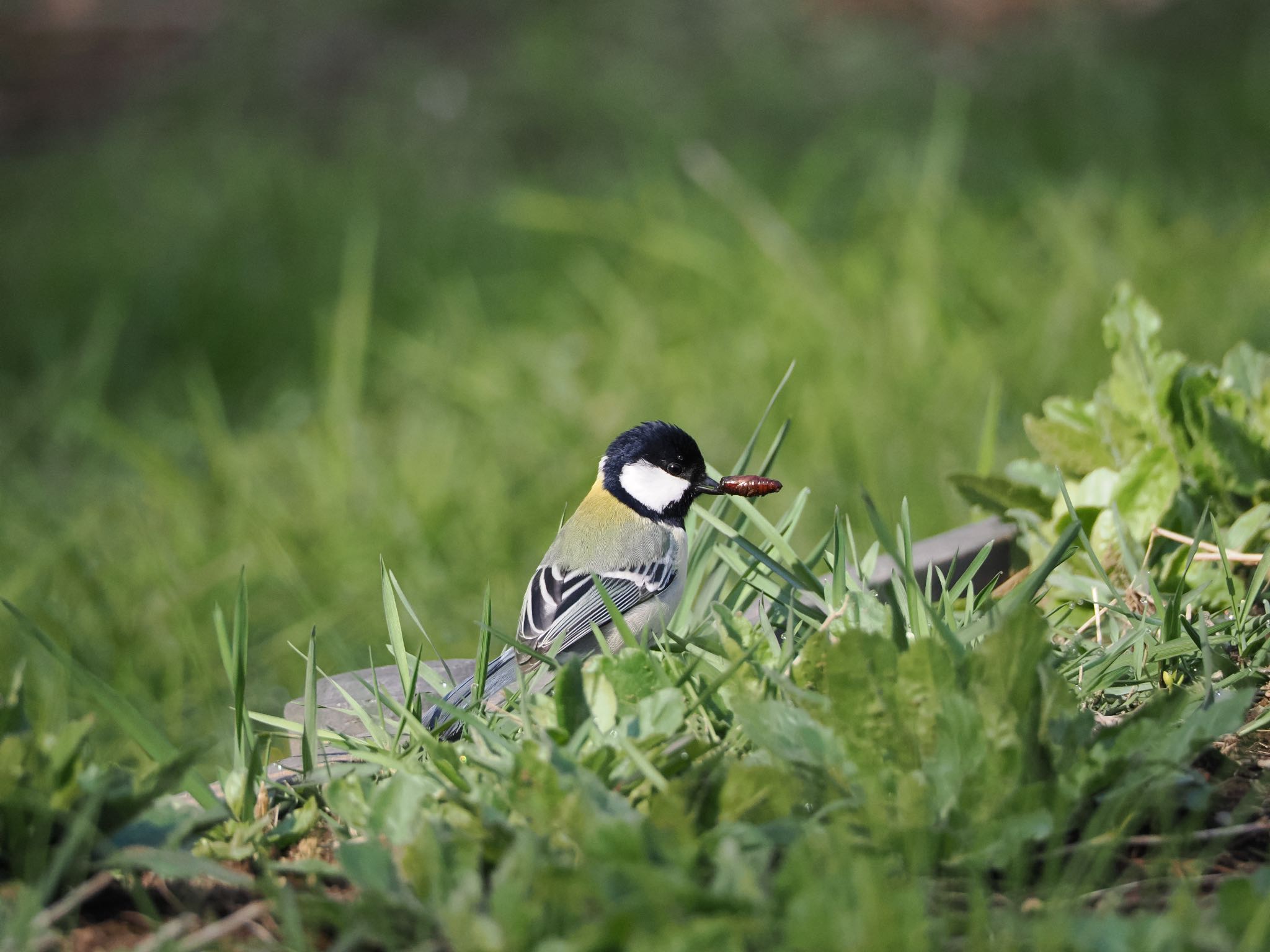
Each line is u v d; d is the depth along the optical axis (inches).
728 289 589.9
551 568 274.1
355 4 1110.4
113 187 869.2
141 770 166.9
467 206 778.2
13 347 627.8
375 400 559.5
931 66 958.4
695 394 511.8
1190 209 660.7
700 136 853.2
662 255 627.2
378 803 152.1
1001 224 655.8
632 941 119.8
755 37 1012.5
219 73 1045.2
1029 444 449.7
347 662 336.5
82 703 325.7
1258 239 606.5
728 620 186.1
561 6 1091.9
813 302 543.8
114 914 144.6
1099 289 550.3
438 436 494.9
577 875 125.5
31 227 809.5
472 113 925.2
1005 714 145.4
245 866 156.3
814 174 727.1
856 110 869.8
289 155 893.2
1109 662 191.9
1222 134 771.4
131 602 378.0
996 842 138.6
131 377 598.5
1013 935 125.4
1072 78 894.4
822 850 132.0
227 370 603.8
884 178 713.6
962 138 773.9
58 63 1065.5
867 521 409.7
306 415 542.0
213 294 664.4
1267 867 135.8
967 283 573.0
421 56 1037.8
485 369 551.8
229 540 421.4
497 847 141.4
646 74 962.7
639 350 554.6
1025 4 1029.8
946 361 501.7
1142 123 802.2
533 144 890.1
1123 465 254.1
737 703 153.8
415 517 422.0
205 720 327.3
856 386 486.9
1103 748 147.9
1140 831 154.3
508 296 637.9
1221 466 242.4
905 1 1043.9
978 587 272.2
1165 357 251.9
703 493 282.2
